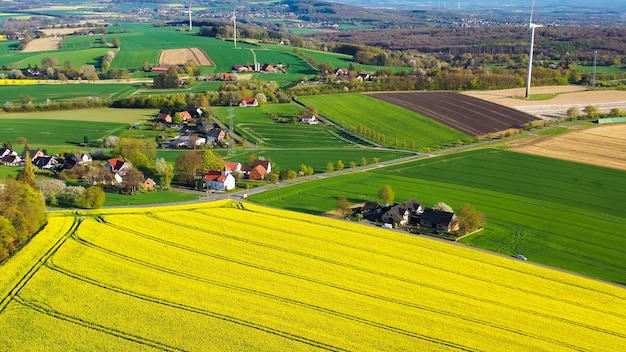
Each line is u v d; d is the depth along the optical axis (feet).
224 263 323.98
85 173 489.67
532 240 399.24
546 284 326.24
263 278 308.19
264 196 465.47
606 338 268.82
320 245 358.84
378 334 260.01
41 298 274.77
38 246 331.77
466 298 300.20
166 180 477.77
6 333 247.09
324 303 284.61
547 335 268.21
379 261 340.18
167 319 261.85
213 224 385.70
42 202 377.71
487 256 361.30
